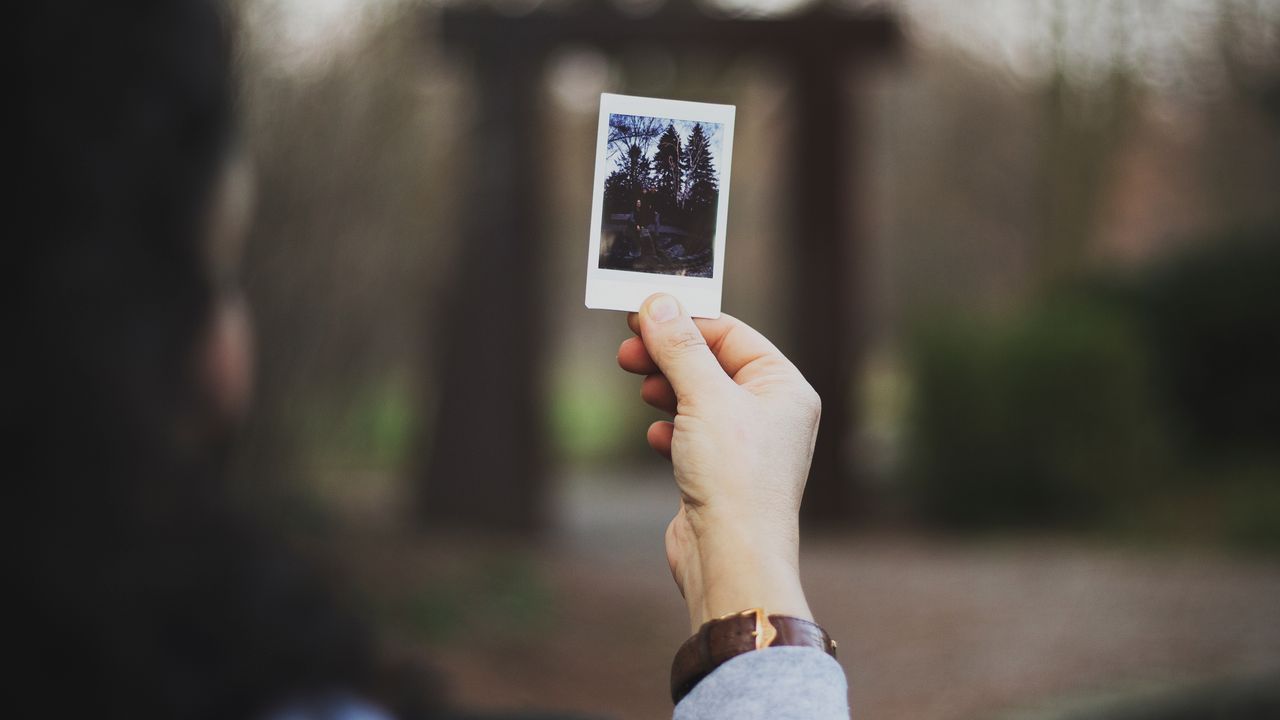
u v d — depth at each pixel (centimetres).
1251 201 1328
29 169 45
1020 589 614
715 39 834
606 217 107
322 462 662
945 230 1559
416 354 868
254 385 532
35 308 44
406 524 740
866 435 1373
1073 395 917
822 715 73
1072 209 1236
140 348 46
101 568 44
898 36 859
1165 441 985
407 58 702
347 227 638
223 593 47
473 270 800
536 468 796
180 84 48
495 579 535
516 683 423
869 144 1483
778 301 1174
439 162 800
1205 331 1051
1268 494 873
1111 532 873
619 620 520
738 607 81
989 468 921
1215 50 1227
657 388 101
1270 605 565
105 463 45
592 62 862
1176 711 401
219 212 50
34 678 44
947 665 479
